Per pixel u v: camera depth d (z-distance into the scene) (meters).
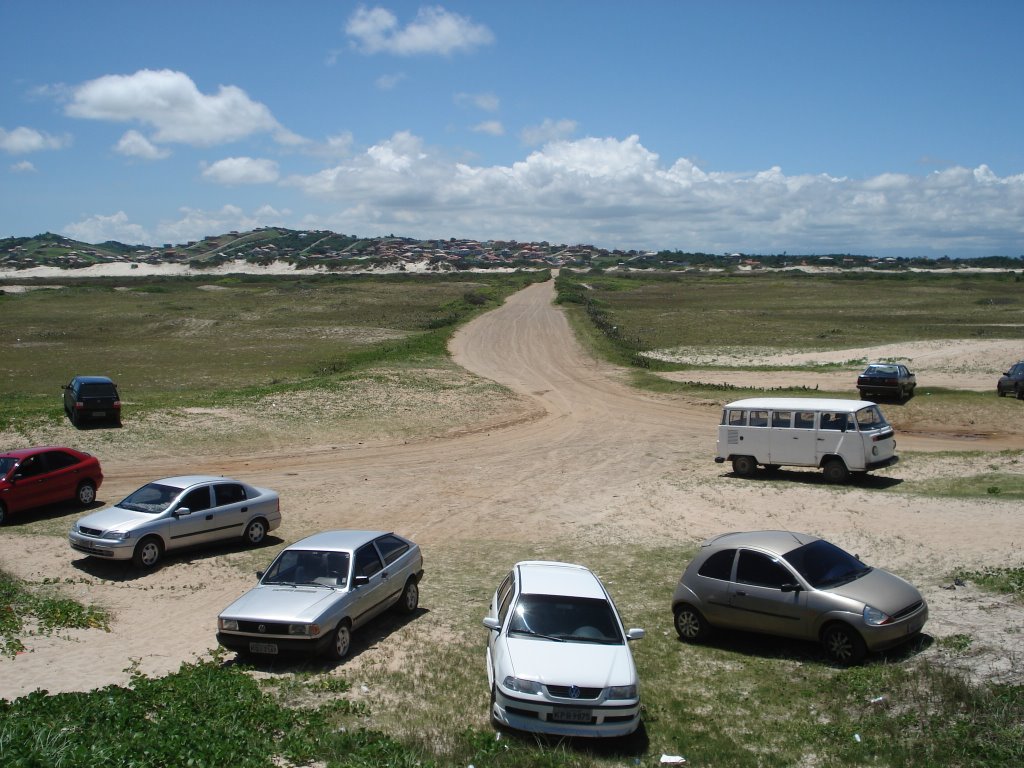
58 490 20.89
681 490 24.12
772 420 24.91
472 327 79.00
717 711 9.36
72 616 12.74
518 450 32.03
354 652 11.61
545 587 10.06
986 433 32.19
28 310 99.81
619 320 89.38
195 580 15.51
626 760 8.09
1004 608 11.92
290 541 19.14
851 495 21.89
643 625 12.79
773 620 11.05
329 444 32.41
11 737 6.88
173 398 38.03
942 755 7.67
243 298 123.38
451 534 20.38
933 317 86.69
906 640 10.56
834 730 8.52
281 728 8.18
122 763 6.64
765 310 100.12
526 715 8.47
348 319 91.06
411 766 7.18
